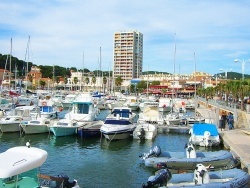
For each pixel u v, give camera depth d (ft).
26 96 239.09
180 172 71.56
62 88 558.15
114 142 108.68
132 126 114.83
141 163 81.76
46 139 111.55
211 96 304.71
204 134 101.76
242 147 87.25
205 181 58.44
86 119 134.41
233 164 74.59
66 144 105.19
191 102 262.06
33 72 591.78
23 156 44.01
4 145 101.60
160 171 62.23
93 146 102.89
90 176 71.87
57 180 51.06
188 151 77.46
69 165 80.53
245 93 169.78
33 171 44.11
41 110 149.69
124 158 88.07
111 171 75.72
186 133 126.62
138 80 548.72
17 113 135.13
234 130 117.80
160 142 110.11
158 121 136.98
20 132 116.06
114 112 138.51
